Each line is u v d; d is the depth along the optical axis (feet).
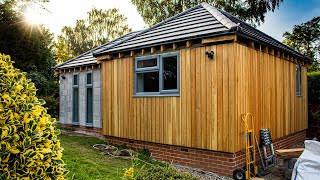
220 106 21.20
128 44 28.07
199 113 22.48
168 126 24.62
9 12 59.21
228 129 20.68
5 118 6.94
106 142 30.76
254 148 21.65
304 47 85.76
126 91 28.22
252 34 22.54
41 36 65.87
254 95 23.17
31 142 7.11
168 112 24.66
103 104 30.91
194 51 22.99
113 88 29.71
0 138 6.62
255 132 23.07
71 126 41.93
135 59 27.43
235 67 20.48
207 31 21.81
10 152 6.64
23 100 7.63
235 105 20.40
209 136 21.81
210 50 21.91
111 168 20.06
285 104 29.99
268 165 23.56
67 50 141.69
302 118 35.42
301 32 84.64
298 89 34.58
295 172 17.85
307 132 39.47
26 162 6.80
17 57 60.23
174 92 24.35
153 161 24.11
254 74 23.32
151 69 25.93
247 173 20.33
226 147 20.72
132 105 27.61
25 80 8.92
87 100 39.01
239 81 20.77
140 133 26.84
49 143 7.63
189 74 23.26
